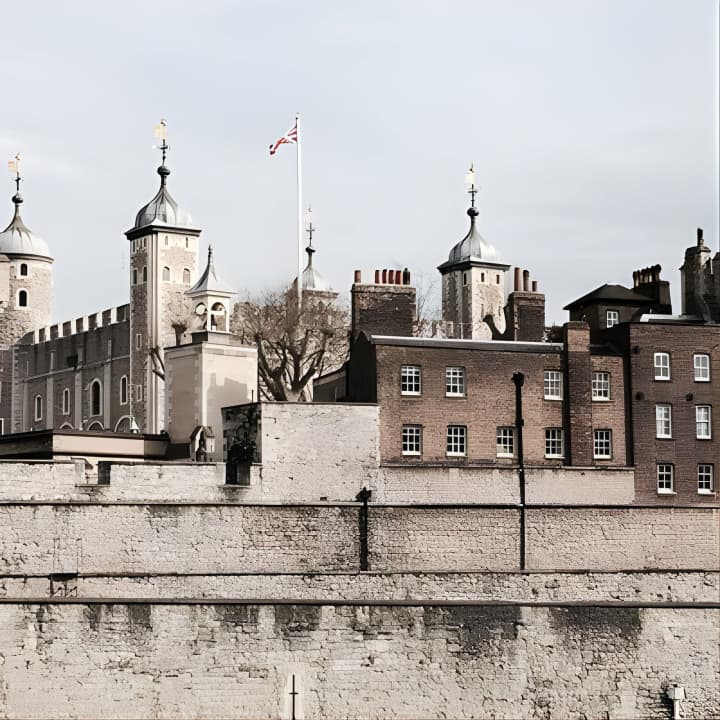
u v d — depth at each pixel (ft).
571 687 140.97
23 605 138.00
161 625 138.72
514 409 226.79
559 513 203.41
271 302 362.53
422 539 197.26
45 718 137.08
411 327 236.43
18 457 240.12
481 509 200.13
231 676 138.62
